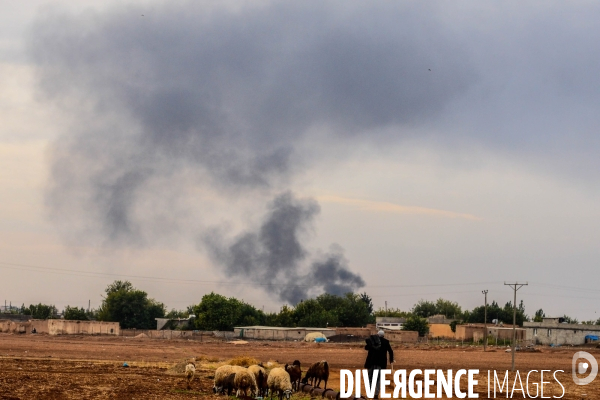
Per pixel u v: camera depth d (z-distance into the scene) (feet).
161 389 128.06
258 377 121.70
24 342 344.08
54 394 113.39
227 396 119.34
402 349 412.36
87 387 126.72
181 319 651.66
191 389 130.72
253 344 411.95
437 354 344.90
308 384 132.87
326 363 128.98
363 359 276.82
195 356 272.10
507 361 297.53
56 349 291.17
